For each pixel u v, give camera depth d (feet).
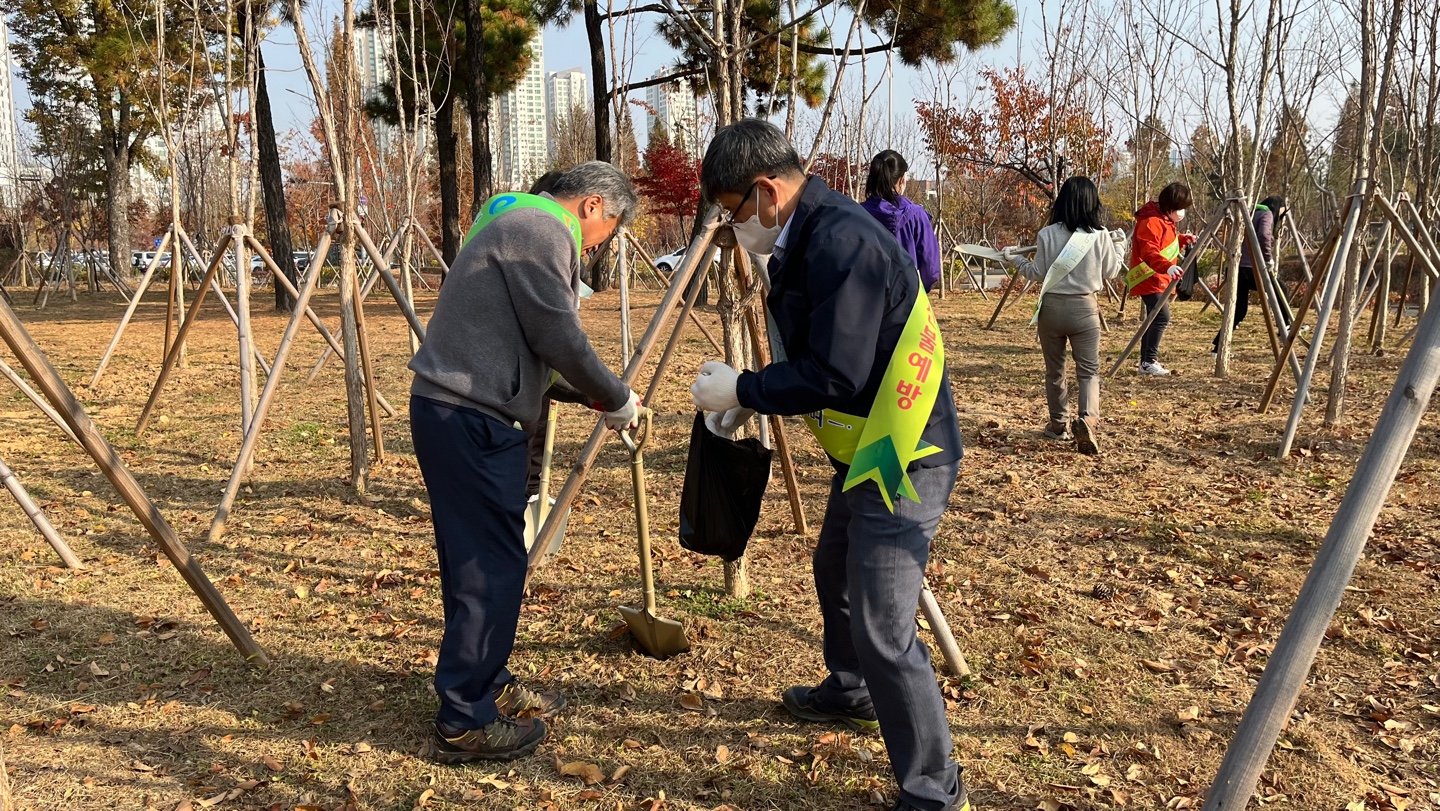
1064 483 18.37
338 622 12.59
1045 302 20.22
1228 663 11.23
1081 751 9.48
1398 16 19.16
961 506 17.15
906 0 45.32
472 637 9.11
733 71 12.89
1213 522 15.90
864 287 7.18
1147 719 10.03
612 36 33.06
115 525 16.34
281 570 14.44
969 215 91.71
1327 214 57.82
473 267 8.89
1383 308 31.22
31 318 55.26
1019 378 29.58
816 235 7.38
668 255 75.46
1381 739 9.53
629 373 11.03
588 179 9.60
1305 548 14.64
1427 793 8.71
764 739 9.77
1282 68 36.68
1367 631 11.81
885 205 18.76
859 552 7.84
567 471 19.66
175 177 29.19
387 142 68.49
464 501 9.00
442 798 8.82
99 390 29.40
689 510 10.25
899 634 7.82
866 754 9.40
